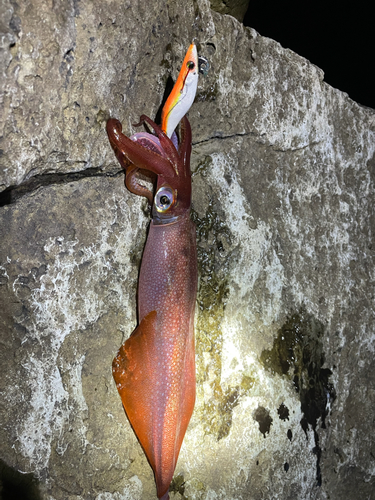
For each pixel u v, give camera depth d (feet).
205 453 1.62
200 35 1.58
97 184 1.43
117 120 1.37
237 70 1.71
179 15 1.51
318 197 2.03
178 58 1.54
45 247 1.34
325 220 2.05
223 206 1.71
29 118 1.19
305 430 1.92
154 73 1.49
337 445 2.06
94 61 1.30
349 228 2.15
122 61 1.37
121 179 1.48
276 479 1.81
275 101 1.83
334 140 2.09
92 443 1.40
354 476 2.13
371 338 2.19
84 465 1.39
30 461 1.30
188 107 1.40
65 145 1.29
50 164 1.29
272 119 1.82
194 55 1.38
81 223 1.40
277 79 1.83
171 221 1.40
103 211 1.44
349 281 2.12
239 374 1.73
